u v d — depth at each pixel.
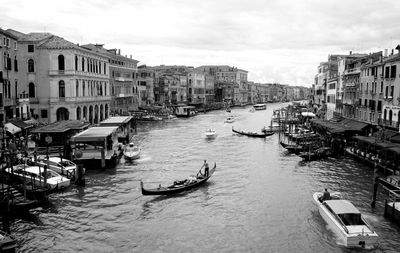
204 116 108.88
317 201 24.70
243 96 192.75
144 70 105.50
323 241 20.92
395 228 22.45
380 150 36.00
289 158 42.91
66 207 25.91
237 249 20.14
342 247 20.25
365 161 38.75
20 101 49.38
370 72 49.91
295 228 22.67
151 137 60.69
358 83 54.97
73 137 36.31
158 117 91.94
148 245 20.55
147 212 25.17
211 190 29.92
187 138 59.66
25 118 49.91
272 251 19.94
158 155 44.28
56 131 38.69
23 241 20.84
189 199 27.75
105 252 19.77
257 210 25.66
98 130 41.97
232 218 24.27
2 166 27.75
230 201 27.42
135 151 41.34
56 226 22.83
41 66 55.47
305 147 45.12
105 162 36.97
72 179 31.61
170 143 54.16
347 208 22.17
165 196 28.27
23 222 23.34
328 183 31.97
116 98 83.31
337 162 40.09
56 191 27.69
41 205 25.92
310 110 107.19
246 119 101.81
